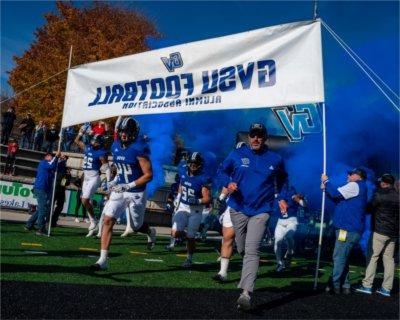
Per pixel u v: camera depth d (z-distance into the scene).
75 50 26.05
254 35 5.80
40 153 18.67
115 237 9.20
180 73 6.50
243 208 4.16
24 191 12.65
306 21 5.43
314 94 5.29
